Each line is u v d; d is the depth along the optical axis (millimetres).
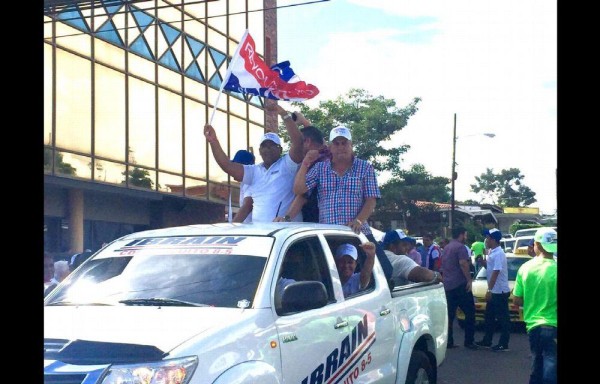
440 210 44219
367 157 35281
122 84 20844
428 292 7434
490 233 13078
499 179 97375
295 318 5180
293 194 8023
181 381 4152
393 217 42156
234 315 4797
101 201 21125
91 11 19516
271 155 8094
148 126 21922
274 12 29047
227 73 8273
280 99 8430
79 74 19188
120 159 20688
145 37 21875
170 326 4582
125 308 5008
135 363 4137
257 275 5211
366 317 6094
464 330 14680
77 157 19016
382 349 6273
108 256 5805
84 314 4883
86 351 4242
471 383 10125
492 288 12938
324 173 7605
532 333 7578
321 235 6102
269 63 28688
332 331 5578
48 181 17922
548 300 7488
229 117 25938
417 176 42562
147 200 23188
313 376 5277
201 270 5344
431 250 18141
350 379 5770
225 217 25250
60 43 18469
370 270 6480
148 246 5785
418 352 7008
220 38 25719
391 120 35500
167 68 22844
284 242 5566
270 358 4809
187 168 23688
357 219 6945
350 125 35125
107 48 20297
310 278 5723
